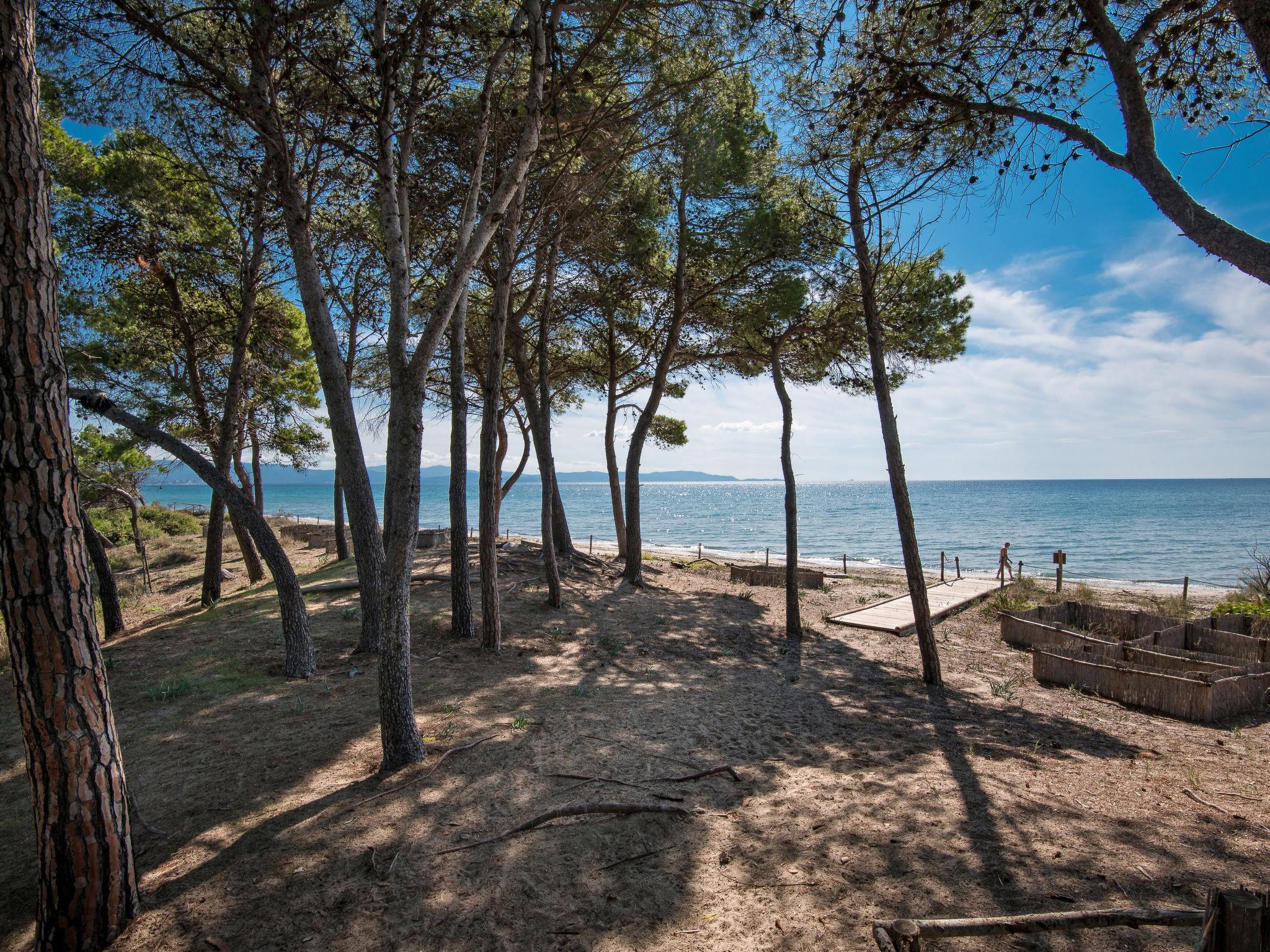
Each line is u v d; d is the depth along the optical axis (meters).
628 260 14.95
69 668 3.30
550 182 10.41
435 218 10.77
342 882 3.89
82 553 3.39
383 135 6.39
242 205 11.98
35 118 3.19
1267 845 4.31
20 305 3.09
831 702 8.14
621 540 22.17
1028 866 4.04
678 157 13.57
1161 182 3.97
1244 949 2.10
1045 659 9.22
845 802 5.05
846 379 16.09
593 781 5.32
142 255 13.46
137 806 4.89
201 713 6.91
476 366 17.45
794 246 12.80
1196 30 4.69
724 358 17.14
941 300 13.57
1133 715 7.66
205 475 8.00
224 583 20.06
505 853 4.21
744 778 5.55
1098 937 3.34
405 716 5.58
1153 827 4.59
